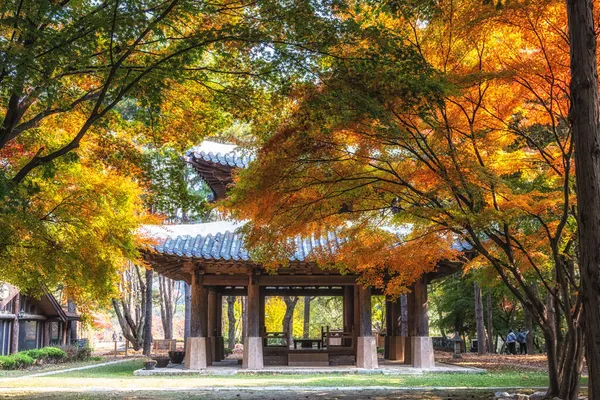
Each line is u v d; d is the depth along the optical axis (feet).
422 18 30.55
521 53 31.55
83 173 39.60
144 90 28.81
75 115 37.17
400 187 35.55
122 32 25.62
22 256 38.14
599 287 20.53
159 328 251.39
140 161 38.78
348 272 66.95
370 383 53.93
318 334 174.09
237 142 38.88
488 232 35.42
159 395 45.80
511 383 53.42
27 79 26.13
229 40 28.17
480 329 104.88
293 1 26.50
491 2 26.00
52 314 112.37
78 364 93.40
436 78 28.43
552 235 37.50
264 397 44.06
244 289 87.15
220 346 84.64
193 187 132.46
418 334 68.59
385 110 28.32
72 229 39.22
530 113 35.83
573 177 35.01
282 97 30.78
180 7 25.80
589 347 20.65
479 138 34.96
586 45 21.74
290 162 31.99
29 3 23.66
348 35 27.20
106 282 41.22
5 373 74.08
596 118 21.35
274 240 37.65
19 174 29.71
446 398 42.55
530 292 36.60
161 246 62.75
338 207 37.04
